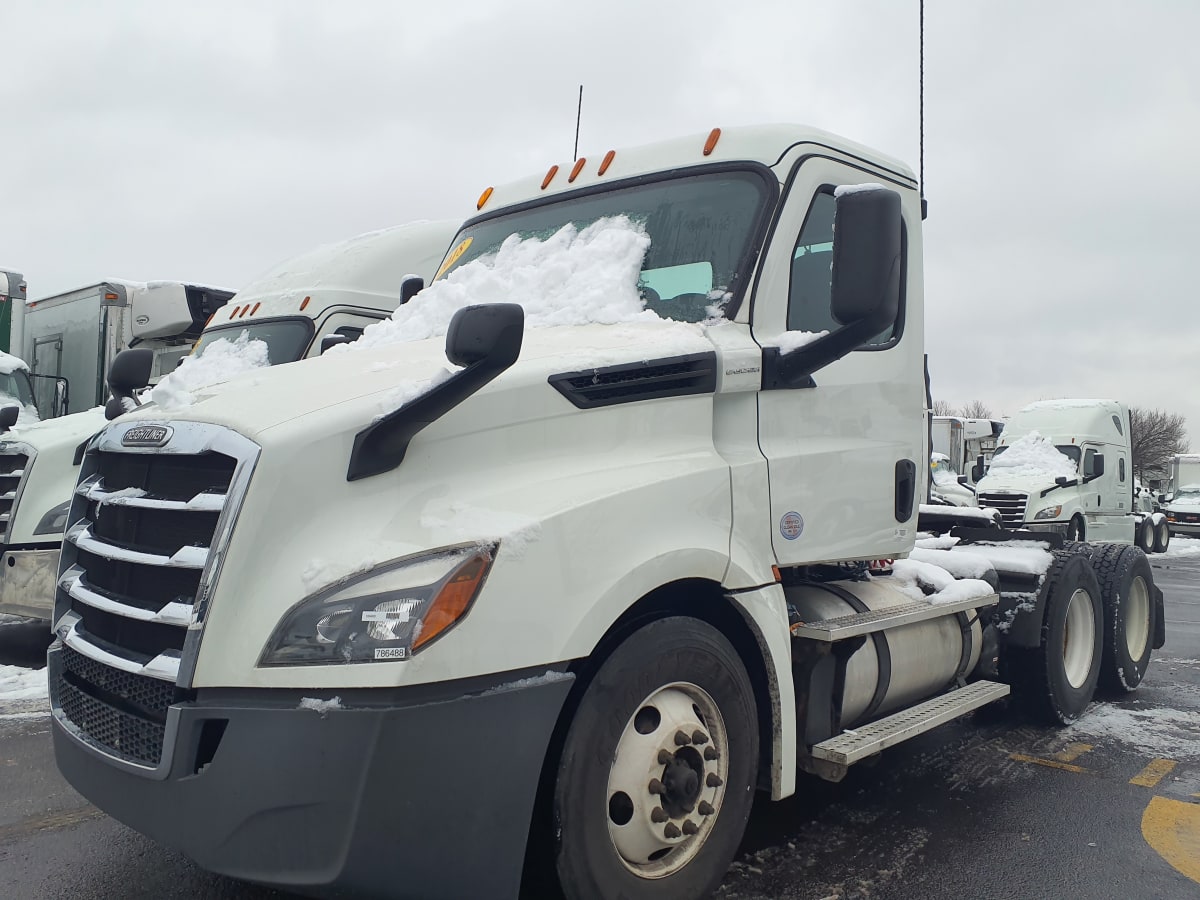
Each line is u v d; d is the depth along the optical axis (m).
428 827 2.42
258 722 2.40
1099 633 6.37
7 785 4.55
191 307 10.87
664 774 3.03
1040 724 5.91
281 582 2.53
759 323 3.63
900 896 3.56
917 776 4.99
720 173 3.91
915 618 4.23
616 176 4.21
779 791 3.44
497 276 4.08
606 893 2.83
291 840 2.37
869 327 3.32
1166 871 3.83
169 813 2.51
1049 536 6.42
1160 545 25.27
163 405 3.16
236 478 2.58
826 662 3.80
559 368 3.04
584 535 2.79
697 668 3.12
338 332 8.33
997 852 3.99
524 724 2.57
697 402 3.37
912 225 4.51
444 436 2.79
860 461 3.98
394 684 2.37
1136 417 66.69
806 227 3.87
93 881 3.52
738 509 3.35
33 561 6.98
